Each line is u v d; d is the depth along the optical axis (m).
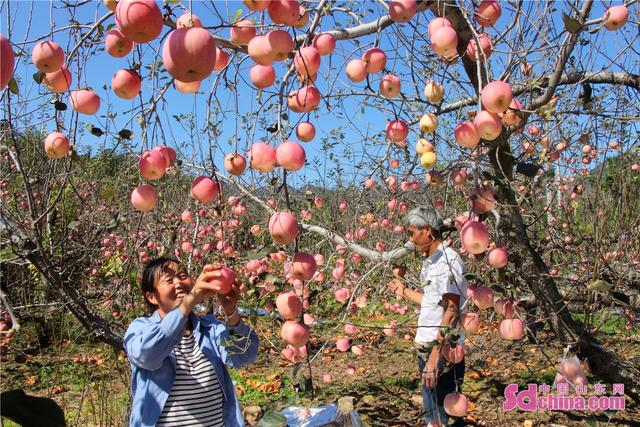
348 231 4.11
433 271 2.87
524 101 2.80
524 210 3.38
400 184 3.08
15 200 3.47
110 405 4.04
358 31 1.86
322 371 5.21
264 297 2.03
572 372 2.42
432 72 2.22
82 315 3.33
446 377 2.92
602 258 3.29
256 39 1.50
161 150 1.75
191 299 1.94
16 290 4.47
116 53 1.57
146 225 3.74
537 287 2.89
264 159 1.56
